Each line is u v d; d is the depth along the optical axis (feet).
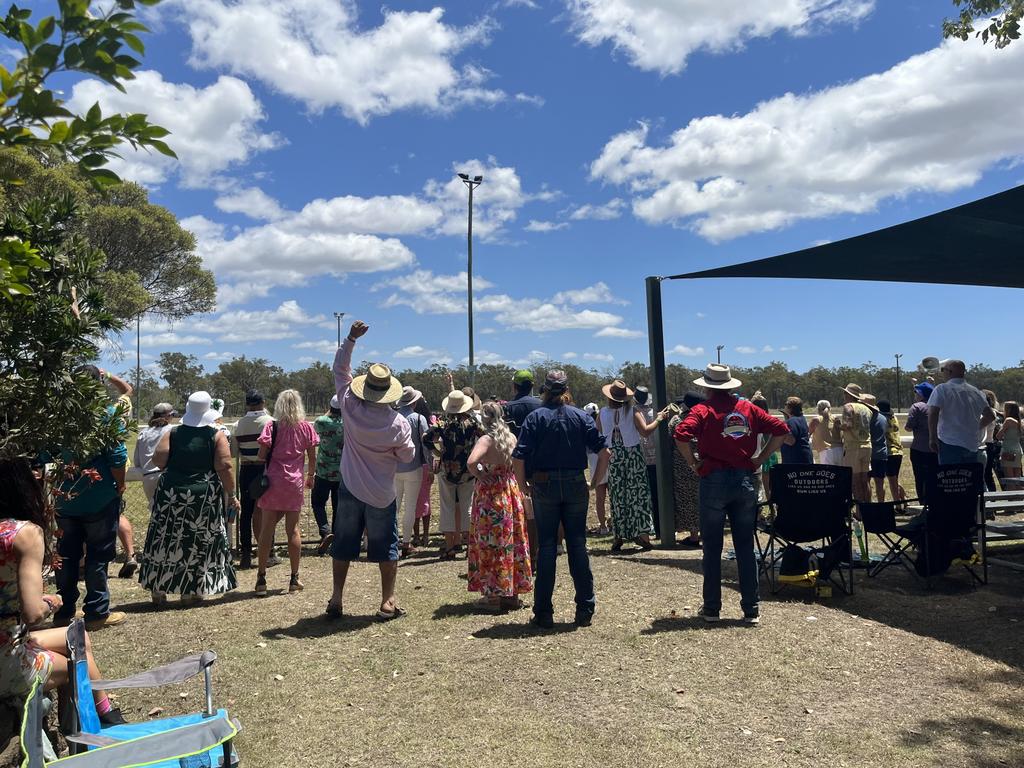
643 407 27.20
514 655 15.23
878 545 26.00
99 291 12.13
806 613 17.93
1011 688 13.16
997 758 10.62
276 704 12.94
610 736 11.51
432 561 25.32
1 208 11.29
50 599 10.09
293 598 20.27
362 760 10.86
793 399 30.42
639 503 26.08
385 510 17.97
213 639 16.60
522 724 11.97
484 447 18.15
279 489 20.49
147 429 23.47
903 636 16.08
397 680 13.98
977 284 25.03
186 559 19.04
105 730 9.02
